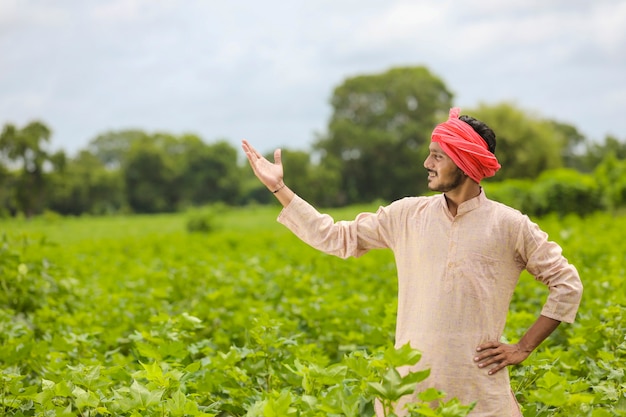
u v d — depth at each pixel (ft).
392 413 10.36
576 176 88.48
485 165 11.30
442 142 11.34
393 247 12.10
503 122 135.64
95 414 13.38
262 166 12.45
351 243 12.20
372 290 28.02
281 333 19.86
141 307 25.77
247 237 60.08
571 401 11.70
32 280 25.94
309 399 11.46
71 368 14.75
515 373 14.98
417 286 11.63
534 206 83.76
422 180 271.08
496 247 11.35
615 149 210.79
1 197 233.35
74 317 23.36
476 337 11.32
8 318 22.26
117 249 56.59
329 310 21.84
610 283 25.20
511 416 11.55
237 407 14.66
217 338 19.84
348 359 11.34
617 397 12.98
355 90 285.23
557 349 17.53
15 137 231.09
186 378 14.49
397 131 276.21
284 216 12.42
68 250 53.83
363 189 279.49
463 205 11.46
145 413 12.32
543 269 11.41
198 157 311.27
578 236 43.83
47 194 246.06
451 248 11.40
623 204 85.66
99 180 285.43
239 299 26.58
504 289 11.50
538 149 134.51
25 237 28.32
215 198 317.42
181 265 40.04
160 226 124.16
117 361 18.28
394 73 284.41
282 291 26.94
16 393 13.82
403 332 11.74
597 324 17.57
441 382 11.23
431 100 277.64
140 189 296.92
